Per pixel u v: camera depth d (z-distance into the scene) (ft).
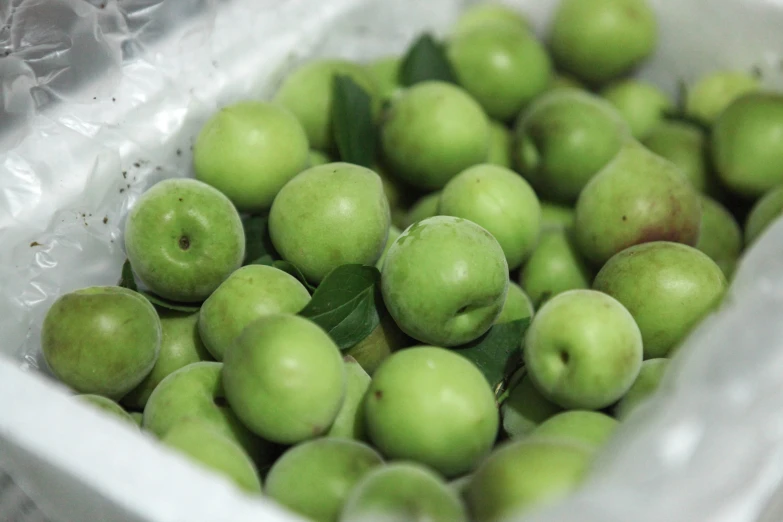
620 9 1.69
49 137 1.40
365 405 1.20
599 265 1.45
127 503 1.03
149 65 1.48
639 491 1.03
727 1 1.64
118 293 1.27
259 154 1.41
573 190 1.53
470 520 1.09
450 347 1.30
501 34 1.68
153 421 1.22
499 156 1.63
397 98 1.57
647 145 1.64
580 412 1.20
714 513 1.04
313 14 1.65
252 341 1.17
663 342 1.31
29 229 1.37
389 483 1.06
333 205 1.33
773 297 1.11
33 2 1.41
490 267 1.25
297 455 1.15
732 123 1.55
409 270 1.24
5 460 1.15
